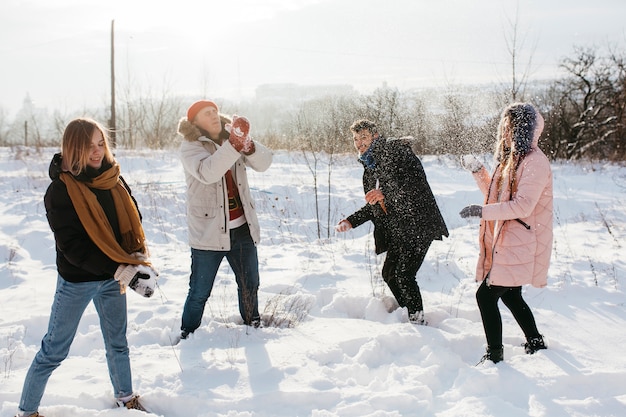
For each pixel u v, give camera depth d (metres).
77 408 3.31
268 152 4.33
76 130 3.02
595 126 23.98
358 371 3.82
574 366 3.78
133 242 3.37
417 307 4.71
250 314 4.59
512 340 4.37
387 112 12.82
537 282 3.85
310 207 10.03
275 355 4.02
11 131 42.88
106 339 3.37
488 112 13.12
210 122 4.30
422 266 6.25
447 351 4.02
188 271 6.27
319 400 3.46
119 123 24.25
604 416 3.23
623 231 8.06
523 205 3.66
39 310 5.12
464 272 6.12
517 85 14.59
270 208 9.88
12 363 4.02
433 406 3.43
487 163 12.41
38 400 3.22
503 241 3.85
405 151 4.64
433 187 11.67
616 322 4.65
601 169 15.84
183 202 9.89
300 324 4.68
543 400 3.40
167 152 16.88
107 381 3.72
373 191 4.62
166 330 4.52
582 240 7.59
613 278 5.75
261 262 6.64
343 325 4.59
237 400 3.42
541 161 3.73
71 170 3.04
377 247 4.91
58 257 3.17
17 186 11.25
